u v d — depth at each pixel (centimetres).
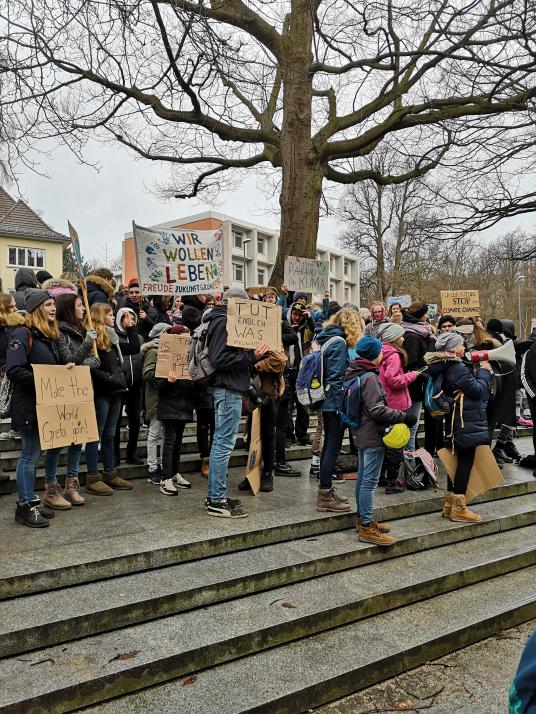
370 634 358
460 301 959
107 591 345
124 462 621
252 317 475
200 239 656
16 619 305
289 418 744
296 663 319
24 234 2900
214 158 1133
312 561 408
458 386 505
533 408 702
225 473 471
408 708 308
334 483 612
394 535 479
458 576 434
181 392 530
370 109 963
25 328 428
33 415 426
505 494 628
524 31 816
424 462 589
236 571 382
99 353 512
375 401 437
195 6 552
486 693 324
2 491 516
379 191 2997
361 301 4038
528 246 1268
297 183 913
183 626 330
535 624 410
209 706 277
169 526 435
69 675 276
